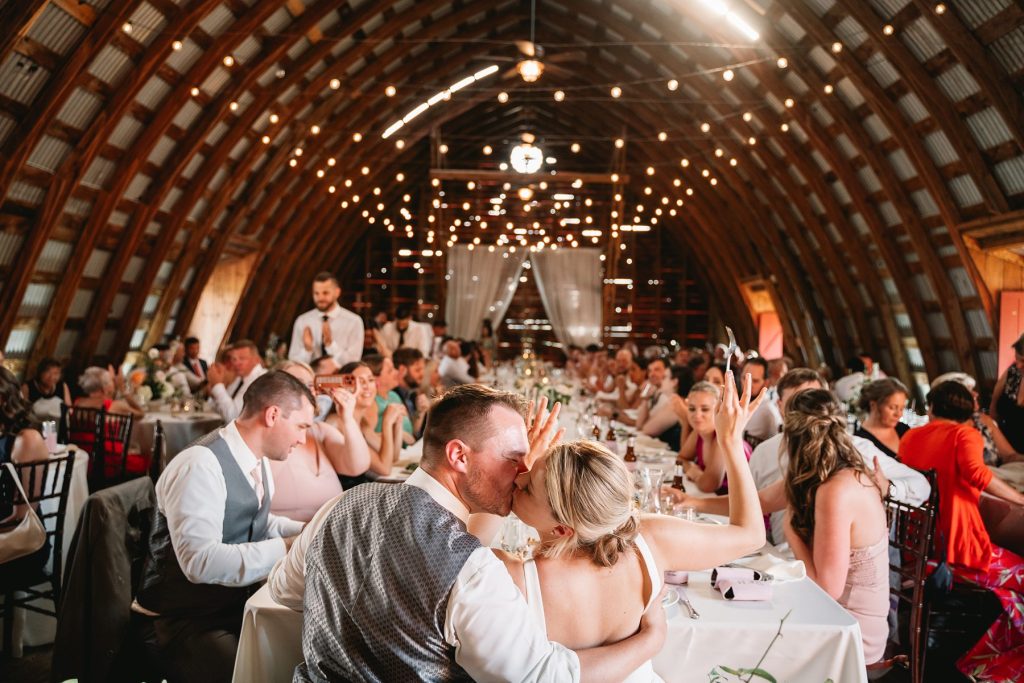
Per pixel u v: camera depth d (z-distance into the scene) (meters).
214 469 2.67
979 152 7.58
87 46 6.45
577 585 1.87
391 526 1.77
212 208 10.79
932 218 9.00
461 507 1.91
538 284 18.78
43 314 8.56
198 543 2.57
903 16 7.18
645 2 10.01
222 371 6.62
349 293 19.06
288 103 10.62
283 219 13.39
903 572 3.55
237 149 10.63
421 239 18.70
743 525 2.18
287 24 8.80
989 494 4.51
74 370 9.56
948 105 7.54
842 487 2.87
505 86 15.13
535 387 9.00
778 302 14.45
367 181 15.38
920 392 11.12
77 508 4.51
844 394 9.14
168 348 9.73
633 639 1.89
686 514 2.97
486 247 18.59
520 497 1.90
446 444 1.88
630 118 14.52
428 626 1.69
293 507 3.48
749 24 8.74
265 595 2.32
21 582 3.54
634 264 18.88
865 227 11.04
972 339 9.21
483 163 18.53
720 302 18.42
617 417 8.05
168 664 2.60
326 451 3.65
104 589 2.85
